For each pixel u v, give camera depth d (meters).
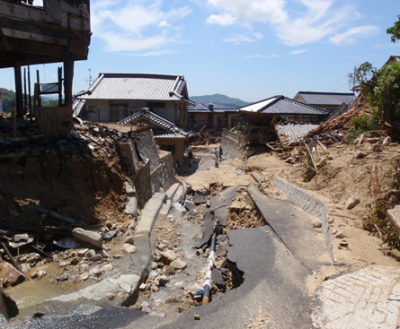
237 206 10.61
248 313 4.56
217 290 6.38
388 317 3.96
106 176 9.61
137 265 6.86
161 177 15.82
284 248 6.70
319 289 4.89
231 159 29.42
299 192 9.96
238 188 13.41
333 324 4.04
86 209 8.26
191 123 48.72
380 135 13.12
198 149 38.12
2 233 6.50
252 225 9.34
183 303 6.11
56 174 8.30
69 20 9.65
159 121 24.62
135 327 4.39
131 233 8.52
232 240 7.41
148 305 5.97
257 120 25.48
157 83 31.73
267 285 5.27
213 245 8.98
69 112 9.80
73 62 10.38
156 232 9.67
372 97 14.58
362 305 4.29
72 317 4.62
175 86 31.02
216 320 4.45
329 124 17.73
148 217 10.27
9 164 7.49
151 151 15.11
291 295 4.89
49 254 6.82
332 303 4.47
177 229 10.66
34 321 4.42
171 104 29.30
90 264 6.67
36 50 9.27
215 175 18.42
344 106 23.84
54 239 7.20
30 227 6.96
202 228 10.96
